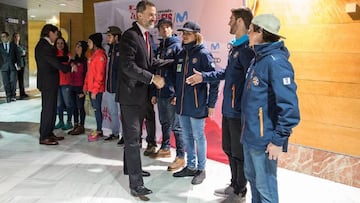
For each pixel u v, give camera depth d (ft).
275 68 6.76
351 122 10.75
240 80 8.87
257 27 7.09
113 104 15.71
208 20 13.10
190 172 11.59
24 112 22.89
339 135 11.03
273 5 12.15
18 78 29.32
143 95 9.75
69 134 17.13
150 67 10.26
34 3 33.27
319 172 11.53
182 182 11.12
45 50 14.65
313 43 11.37
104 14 17.48
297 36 11.73
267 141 7.05
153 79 9.36
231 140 9.26
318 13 11.17
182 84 10.87
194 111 10.68
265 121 7.06
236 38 9.13
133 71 9.22
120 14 16.60
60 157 13.48
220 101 12.88
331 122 11.18
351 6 10.34
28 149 14.46
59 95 17.62
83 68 17.11
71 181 11.03
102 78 15.69
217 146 13.19
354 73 10.57
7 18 32.86
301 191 10.51
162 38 12.86
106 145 15.34
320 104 11.39
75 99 17.25
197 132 10.91
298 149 11.98
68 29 27.94
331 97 11.12
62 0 31.78
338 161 11.09
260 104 7.06
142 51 9.57
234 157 9.29
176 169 12.14
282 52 7.00
